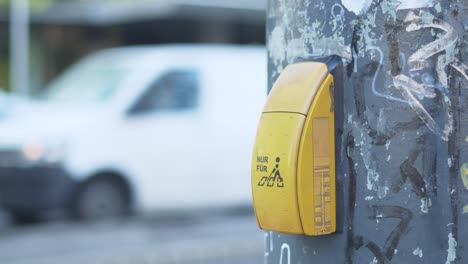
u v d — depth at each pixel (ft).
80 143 29.27
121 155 29.76
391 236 7.36
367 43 7.40
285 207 7.20
